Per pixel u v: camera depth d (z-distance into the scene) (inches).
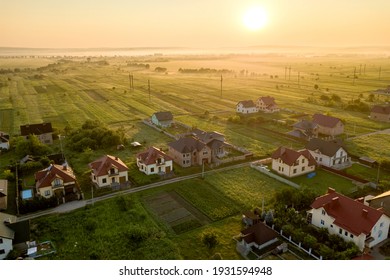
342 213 1891.0
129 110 5506.9
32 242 1871.3
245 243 1809.8
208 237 1785.2
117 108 5649.6
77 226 2044.8
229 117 4766.2
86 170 2928.2
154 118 4544.8
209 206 2284.7
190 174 2839.6
